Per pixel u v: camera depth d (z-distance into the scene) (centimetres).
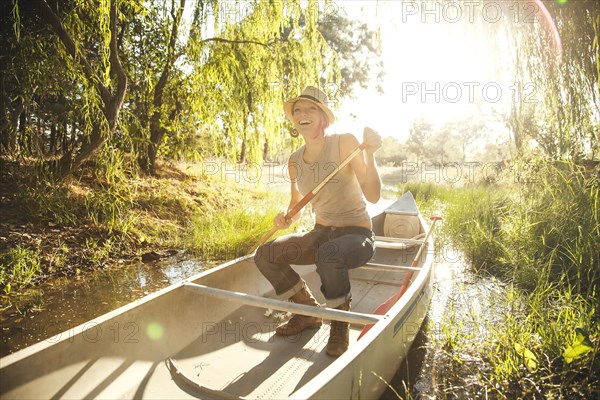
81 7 619
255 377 253
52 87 637
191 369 259
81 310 380
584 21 507
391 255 508
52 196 582
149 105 854
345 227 304
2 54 588
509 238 554
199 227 669
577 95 566
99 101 650
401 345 268
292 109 325
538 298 362
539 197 584
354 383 201
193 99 834
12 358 187
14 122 647
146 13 744
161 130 872
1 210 540
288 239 303
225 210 810
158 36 846
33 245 495
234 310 322
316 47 877
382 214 549
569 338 286
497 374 275
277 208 799
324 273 270
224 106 823
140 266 515
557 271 438
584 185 509
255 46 855
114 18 621
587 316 304
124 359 235
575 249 426
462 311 388
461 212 739
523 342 293
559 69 557
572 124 595
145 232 622
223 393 233
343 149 300
